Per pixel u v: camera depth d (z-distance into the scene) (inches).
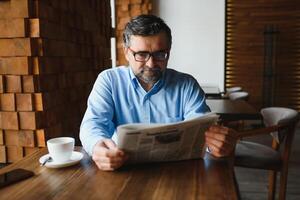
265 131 69.5
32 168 39.2
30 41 58.8
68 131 75.9
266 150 80.3
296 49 201.8
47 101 63.6
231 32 205.5
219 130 42.8
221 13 202.1
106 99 52.7
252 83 208.2
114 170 38.1
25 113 61.3
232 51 206.7
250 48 205.5
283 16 200.2
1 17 59.0
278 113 81.4
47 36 62.6
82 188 33.0
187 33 205.3
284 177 76.0
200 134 40.8
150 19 46.0
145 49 46.2
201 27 204.2
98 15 98.1
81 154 43.4
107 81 54.4
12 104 61.4
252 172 118.7
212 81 206.8
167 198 30.4
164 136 38.3
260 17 202.1
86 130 46.0
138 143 37.8
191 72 207.3
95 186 33.4
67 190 32.6
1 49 59.9
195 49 206.1
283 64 203.8
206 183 34.1
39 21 58.9
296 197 97.0
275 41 202.1
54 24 66.0
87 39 87.7
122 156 37.7
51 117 66.0
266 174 116.7
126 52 50.0
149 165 39.9
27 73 59.7
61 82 71.1
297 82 204.2
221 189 32.4
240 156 75.5
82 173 37.4
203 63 206.5
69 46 75.0
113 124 54.3
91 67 92.9
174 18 205.0
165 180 35.0
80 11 81.4
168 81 55.1
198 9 203.0
